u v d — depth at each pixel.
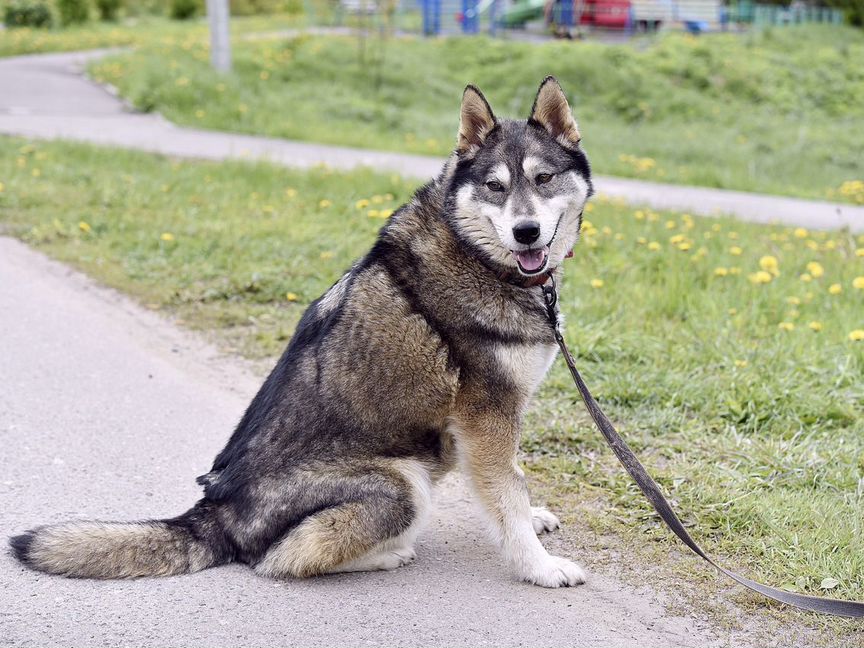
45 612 3.43
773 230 10.71
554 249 4.10
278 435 3.75
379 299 3.84
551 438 5.05
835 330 6.52
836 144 21.12
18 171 11.67
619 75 24.62
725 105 24.31
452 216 3.94
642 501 4.34
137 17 43.38
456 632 3.37
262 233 8.99
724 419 5.23
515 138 4.05
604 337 6.23
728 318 6.63
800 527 4.05
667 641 3.33
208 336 6.71
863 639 3.33
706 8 32.66
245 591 3.60
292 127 17.02
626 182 14.82
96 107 18.39
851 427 5.09
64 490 4.44
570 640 3.33
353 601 3.57
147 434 5.13
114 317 7.02
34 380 5.80
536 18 32.75
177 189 11.01
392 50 26.33
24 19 36.06
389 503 3.67
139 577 3.65
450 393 3.79
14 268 8.09
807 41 29.14
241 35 31.69
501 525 3.80
